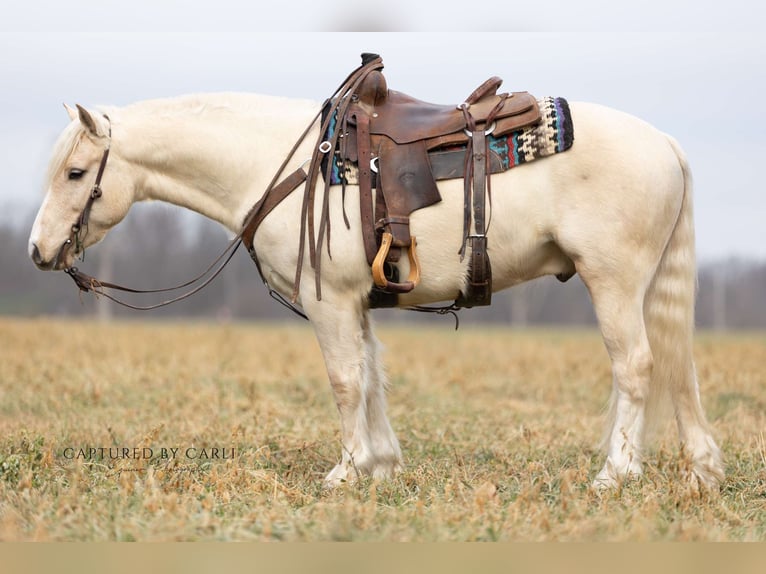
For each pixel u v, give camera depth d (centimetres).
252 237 836
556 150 773
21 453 883
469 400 1429
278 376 1672
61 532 634
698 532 638
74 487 724
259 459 901
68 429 1066
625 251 776
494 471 862
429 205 784
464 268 796
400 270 798
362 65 828
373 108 819
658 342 816
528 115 782
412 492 769
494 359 2106
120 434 1059
